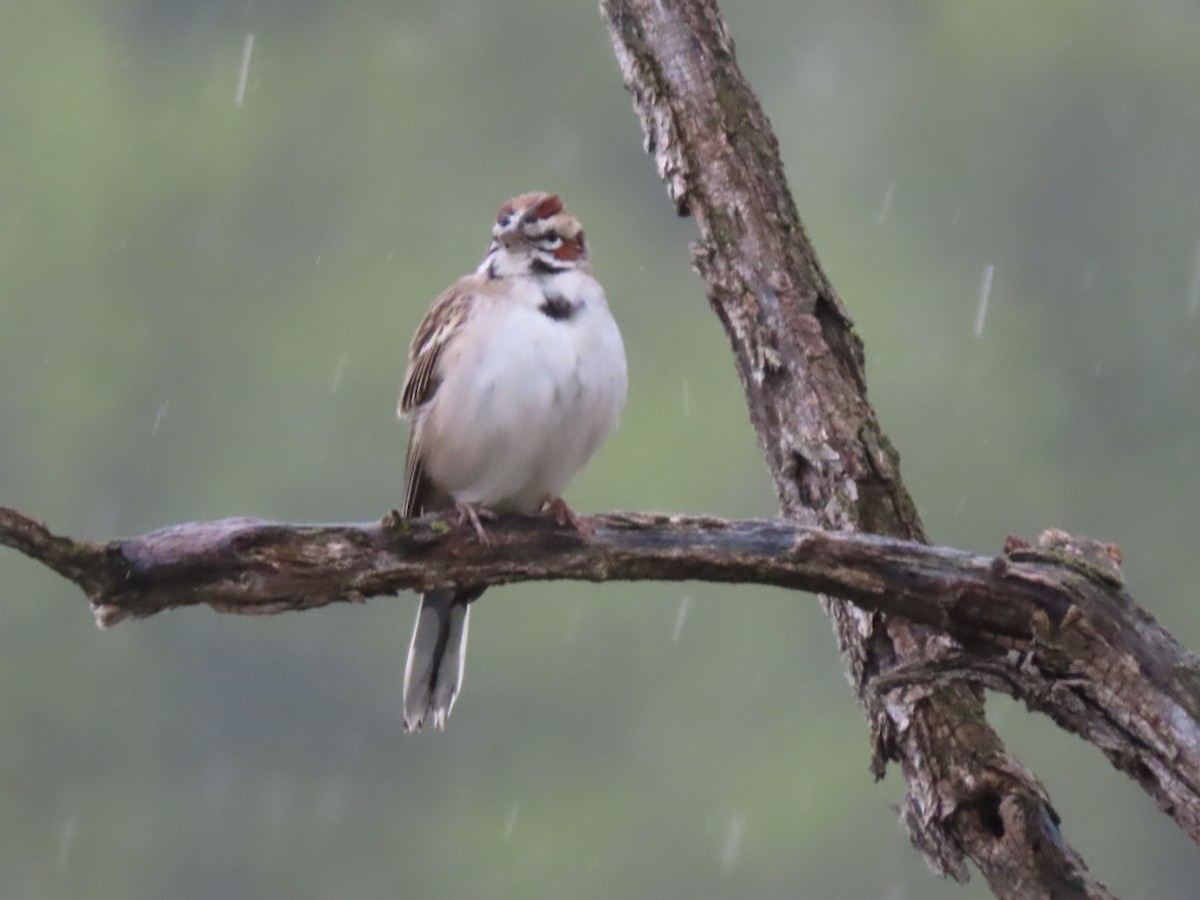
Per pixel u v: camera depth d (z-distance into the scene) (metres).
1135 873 17.02
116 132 24.80
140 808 18.86
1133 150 23.55
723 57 7.62
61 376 22.45
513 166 24.67
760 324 7.36
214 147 24.92
